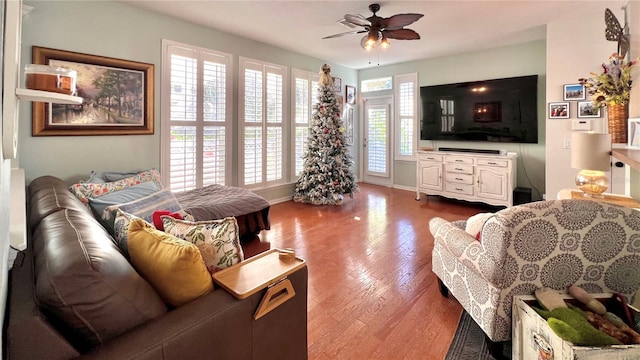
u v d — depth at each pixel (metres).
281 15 4.01
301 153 5.98
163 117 4.07
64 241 1.11
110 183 3.06
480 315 1.82
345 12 3.91
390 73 6.98
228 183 4.82
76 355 0.90
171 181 4.19
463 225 2.45
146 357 0.94
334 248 3.52
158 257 1.21
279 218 4.70
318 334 2.06
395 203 5.64
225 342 1.16
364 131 7.64
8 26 0.86
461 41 5.14
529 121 5.17
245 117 4.99
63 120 3.30
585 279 1.66
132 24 3.74
